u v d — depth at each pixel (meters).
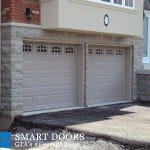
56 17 12.38
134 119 12.05
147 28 18.66
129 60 16.47
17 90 12.06
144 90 16.44
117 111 13.69
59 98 13.82
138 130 10.32
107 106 14.88
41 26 12.70
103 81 15.48
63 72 13.95
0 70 12.09
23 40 12.39
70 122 11.32
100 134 9.86
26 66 12.66
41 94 13.16
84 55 14.36
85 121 11.55
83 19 13.15
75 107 14.14
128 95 16.52
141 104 15.70
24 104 12.60
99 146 9.43
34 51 12.91
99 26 13.75
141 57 16.89
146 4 18.67
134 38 16.41
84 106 14.43
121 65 16.39
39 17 12.69
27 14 12.26
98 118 12.14
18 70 12.05
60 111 13.31
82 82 14.37
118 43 15.62
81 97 14.39
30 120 11.56
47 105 13.38
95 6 13.57
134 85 16.56
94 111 13.55
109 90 15.80
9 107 11.95
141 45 16.83
